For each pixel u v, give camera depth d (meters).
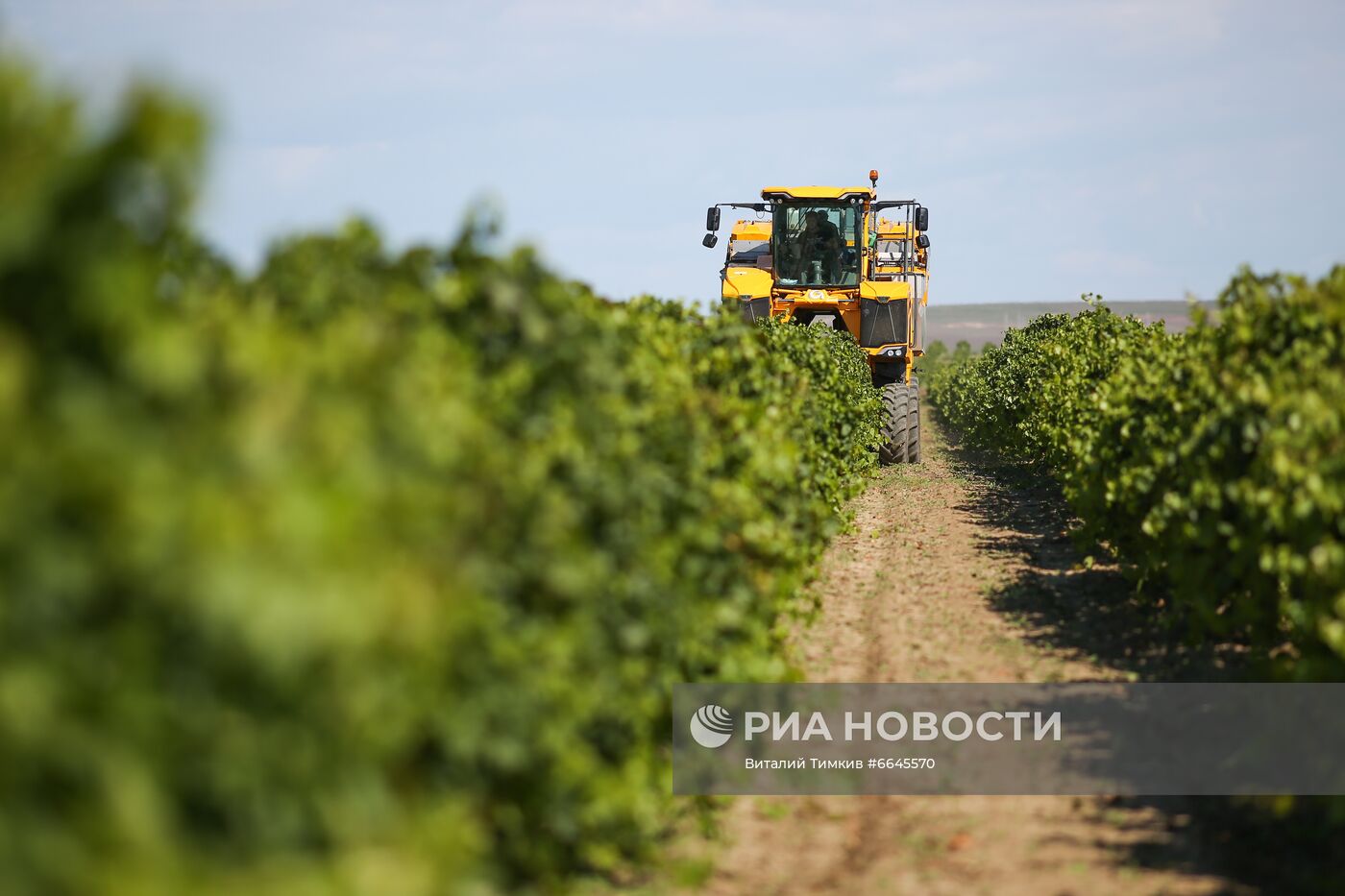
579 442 13.62
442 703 9.80
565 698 11.99
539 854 12.41
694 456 16.50
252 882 6.36
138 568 6.32
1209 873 14.69
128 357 6.57
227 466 6.98
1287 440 18.61
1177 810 16.73
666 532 15.37
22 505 6.08
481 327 14.30
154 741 6.38
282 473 7.10
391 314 12.51
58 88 6.45
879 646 25.47
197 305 10.22
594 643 12.76
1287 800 14.50
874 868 14.99
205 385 7.50
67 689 6.16
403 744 8.72
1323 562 15.67
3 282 6.38
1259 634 20.12
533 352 14.31
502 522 11.46
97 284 6.35
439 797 10.15
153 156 6.29
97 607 6.40
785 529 21.06
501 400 13.41
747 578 17.59
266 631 6.40
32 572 6.12
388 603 7.52
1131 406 28.61
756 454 19.58
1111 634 25.97
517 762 11.24
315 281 12.73
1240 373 23.28
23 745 5.91
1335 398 19.09
